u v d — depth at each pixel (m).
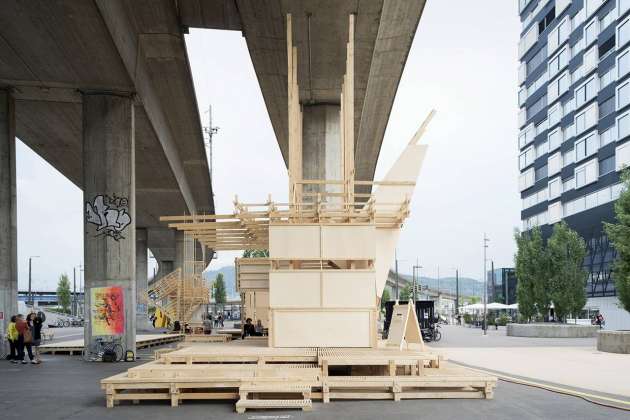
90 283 23.86
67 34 20.80
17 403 12.11
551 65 79.81
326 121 33.38
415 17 25.89
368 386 11.84
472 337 41.44
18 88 25.09
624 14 59.19
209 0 26.16
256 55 27.92
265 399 11.63
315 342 14.98
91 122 24.64
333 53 27.38
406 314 14.80
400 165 18.98
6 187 24.70
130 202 24.52
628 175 27.20
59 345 28.48
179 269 53.28
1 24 20.09
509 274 101.31
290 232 15.38
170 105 34.19
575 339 38.19
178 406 11.40
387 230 18.41
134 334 24.34
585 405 11.27
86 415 10.55
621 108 59.62
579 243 43.34
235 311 131.88
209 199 55.91
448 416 10.08
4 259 24.39
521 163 93.38
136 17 24.89
